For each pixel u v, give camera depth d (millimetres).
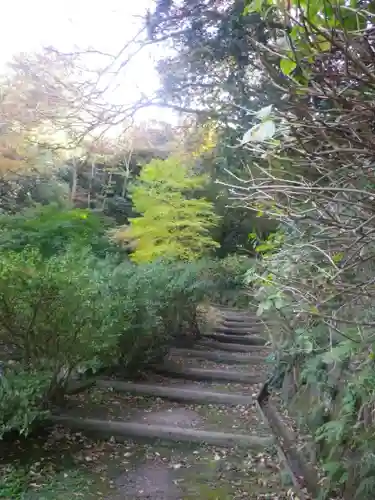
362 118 1424
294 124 1515
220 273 11477
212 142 6180
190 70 5059
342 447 3045
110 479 3439
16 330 3980
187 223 10078
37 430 4047
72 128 4477
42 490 3168
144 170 10375
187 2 4594
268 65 1593
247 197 1961
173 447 4117
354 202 1662
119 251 9672
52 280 3830
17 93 5348
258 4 1845
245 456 3980
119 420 4504
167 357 7078
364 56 1380
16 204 11820
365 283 1911
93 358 4410
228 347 8070
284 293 3896
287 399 5262
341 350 2682
